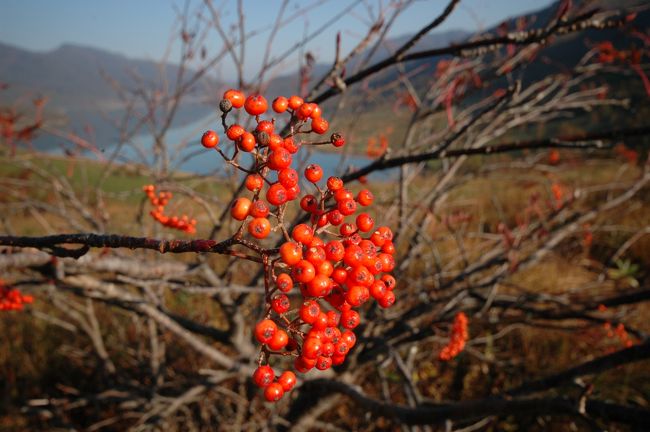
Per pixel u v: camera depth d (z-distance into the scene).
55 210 3.49
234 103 1.02
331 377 3.25
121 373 5.24
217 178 3.40
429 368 5.17
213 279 2.64
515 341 5.59
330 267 1.05
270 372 1.07
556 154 4.12
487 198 7.94
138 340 4.67
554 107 3.43
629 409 1.81
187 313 5.36
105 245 1.07
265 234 0.98
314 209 1.17
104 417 5.36
